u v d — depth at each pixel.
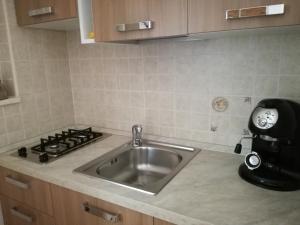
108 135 1.65
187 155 1.29
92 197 1.02
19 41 1.44
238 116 1.27
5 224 1.47
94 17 1.14
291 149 0.95
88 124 1.80
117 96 1.63
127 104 1.60
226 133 1.32
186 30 0.94
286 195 0.91
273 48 1.12
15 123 1.46
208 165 1.17
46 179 1.14
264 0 0.79
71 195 1.09
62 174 1.12
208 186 0.98
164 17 0.97
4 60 1.43
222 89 1.28
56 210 1.17
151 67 1.45
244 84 1.22
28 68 1.50
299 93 1.11
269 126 0.92
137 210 0.90
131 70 1.53
